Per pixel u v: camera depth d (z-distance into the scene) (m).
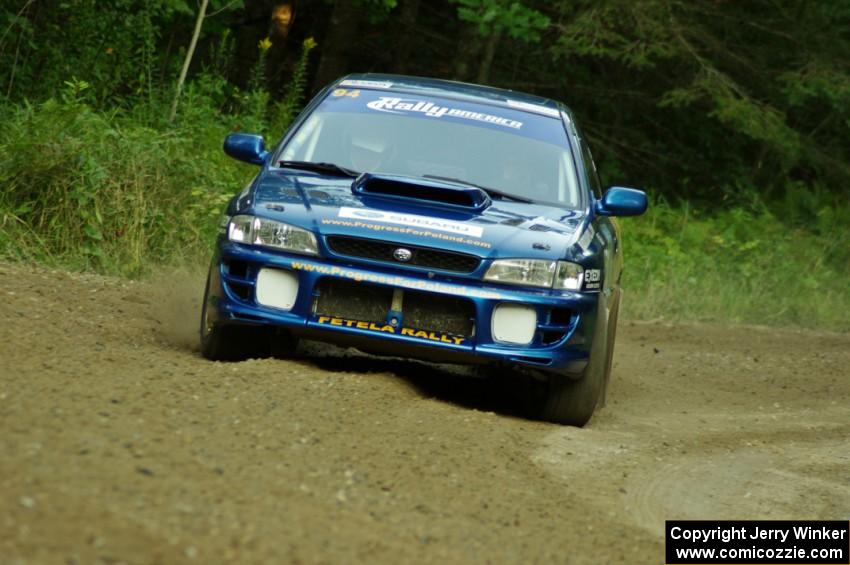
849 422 22.47
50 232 26.44
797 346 32.81
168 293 24.12
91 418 11.91
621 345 30.03
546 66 54.16
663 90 55.34
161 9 38.31
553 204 18.12
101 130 28.70
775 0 53.06
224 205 29.66
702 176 57.09
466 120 19.28
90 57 35.19
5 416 11.38
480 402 18.14
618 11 47.88
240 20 50.59
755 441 19.42
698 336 32.81
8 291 20.72
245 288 16.50
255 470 11.45
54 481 9.64
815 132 58.91
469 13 43.09
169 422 12.48
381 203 16.78
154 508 9.62
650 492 14.82
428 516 11.41
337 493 11.41
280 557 9.19
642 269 40.09
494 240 16.23
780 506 15.38
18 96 33.22
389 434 14.11
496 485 13.16
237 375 15.43
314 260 16.19
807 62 52.28
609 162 54.22
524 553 10.93
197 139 34.28
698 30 50.91
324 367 18.22
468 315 16.03
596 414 19.62
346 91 19.94
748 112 48.94
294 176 17.86
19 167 26.52
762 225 51.31
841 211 54.41
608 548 11.81
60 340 16.52
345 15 49.69
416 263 16.06
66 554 8.26
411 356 16.44
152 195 28.25
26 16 34.72
